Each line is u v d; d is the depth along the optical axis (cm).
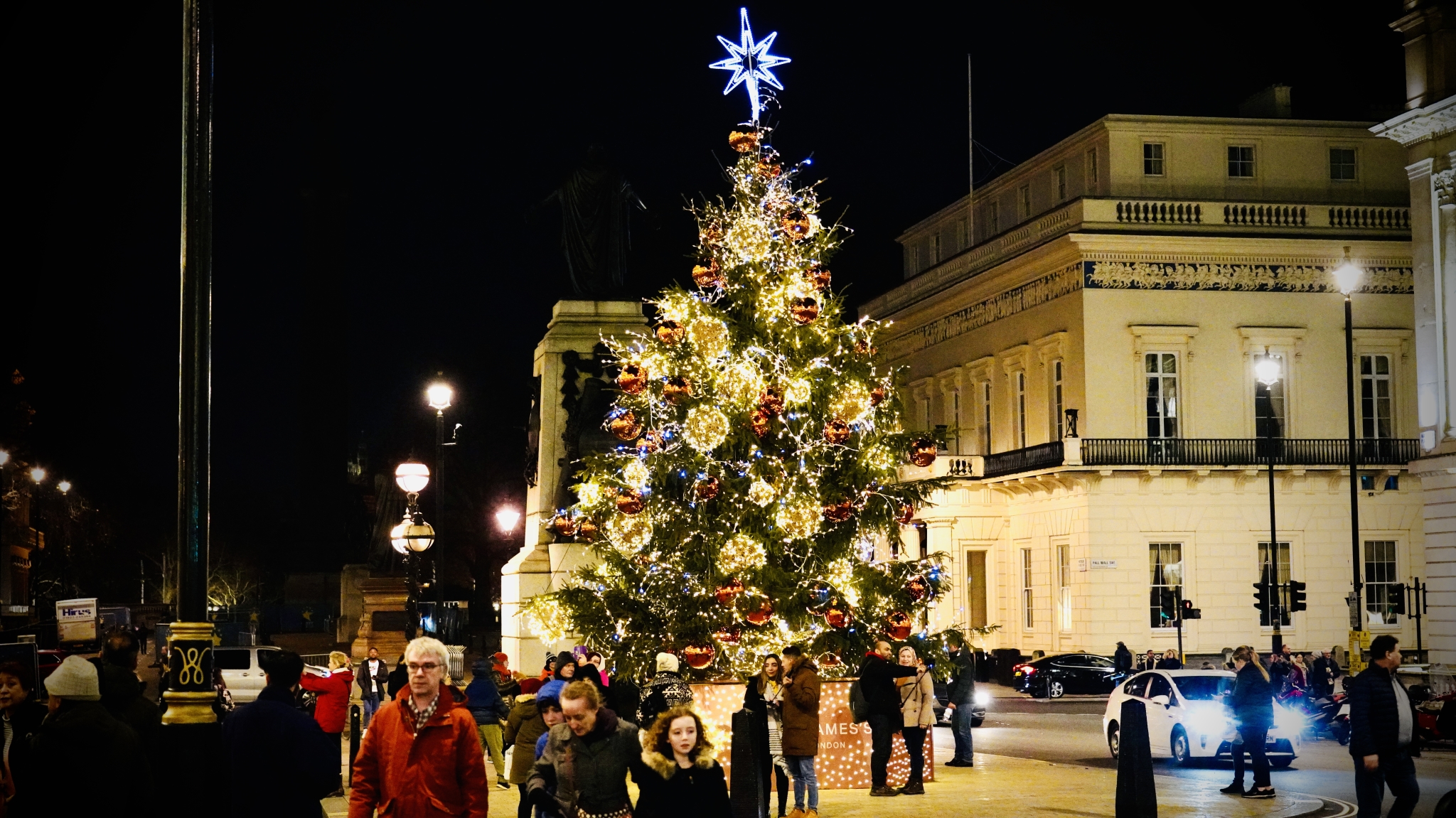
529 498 2931
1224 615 5606
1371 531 5684
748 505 2227
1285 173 5991
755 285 2295
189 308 1270
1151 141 5956
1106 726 2973
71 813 1009
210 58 1309
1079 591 5616
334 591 8212
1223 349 5722
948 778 2388
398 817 916
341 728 2067
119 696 1108
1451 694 3138
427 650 928
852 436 2286
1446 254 4719
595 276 2856
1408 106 4866
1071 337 5772
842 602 2203
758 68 2361
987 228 7025
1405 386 5788
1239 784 2134
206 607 1240
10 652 2644
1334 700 3519
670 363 2289
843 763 2186
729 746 2114
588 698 1003
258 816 1027
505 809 2028
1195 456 5634
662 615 2266
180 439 1255
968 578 6256
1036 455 5869
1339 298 5794
